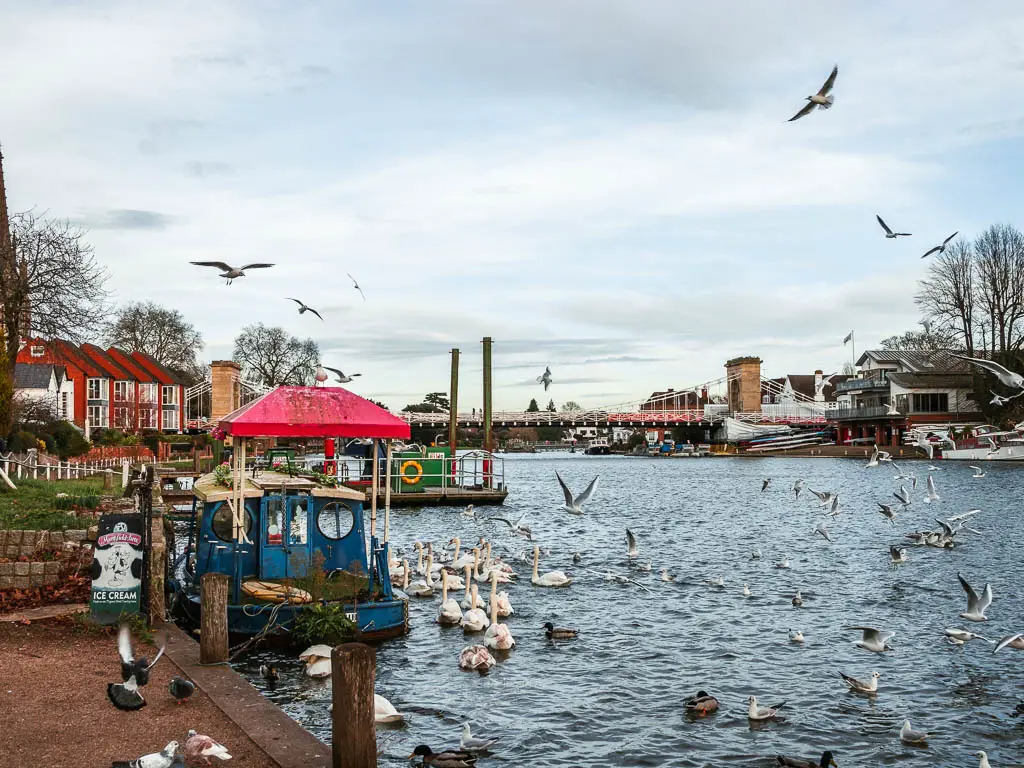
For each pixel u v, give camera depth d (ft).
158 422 384.47
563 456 621.72
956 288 351.67
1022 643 54.34
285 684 55.93
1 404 137.59
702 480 303.89
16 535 62.75
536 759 47.85
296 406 64.75
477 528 153.38
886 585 97.04
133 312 456.86
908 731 50.90
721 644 71.51
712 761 47.98
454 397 253.03
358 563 69.62
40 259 163.53
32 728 39.40
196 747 36.24
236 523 64.23
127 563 57.41
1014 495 206.90
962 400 391.45
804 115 58.54
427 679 60.80
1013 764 48.03
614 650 69.36
